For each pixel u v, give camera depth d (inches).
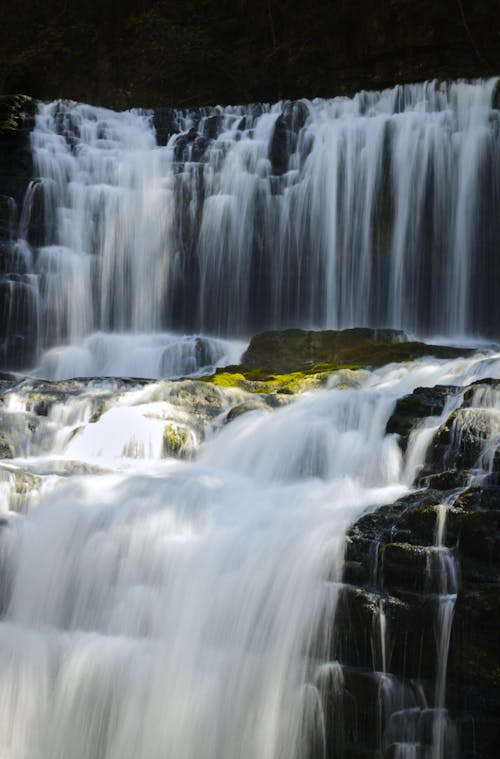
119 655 308.7
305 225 724.7
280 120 751.7
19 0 1093.1
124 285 737.0
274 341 601.6
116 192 748.0
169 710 297.0
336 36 961.5
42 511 355.9
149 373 658.8
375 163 714.2
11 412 442.9
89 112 789.2
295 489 360.8
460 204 693.3
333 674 284.2
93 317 731.4
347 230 715.4
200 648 305.0
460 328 687.1
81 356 683.4
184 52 997.8
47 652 315.3
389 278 703.7
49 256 725.9
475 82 730.2
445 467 340.2
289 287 722.8
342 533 304.0
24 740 309.4
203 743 291.3
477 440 332.5
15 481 365.1
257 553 313.1
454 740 273.6
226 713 291.7
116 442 430.0
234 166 741.3
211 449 417.7
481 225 687.1
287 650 292.2
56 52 1042.7
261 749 286.0
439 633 278.2
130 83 1028.5
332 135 731.4
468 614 275.3
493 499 295.4
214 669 298.4
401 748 275.7
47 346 714.2
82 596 333.7
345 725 281.6
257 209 730.2
